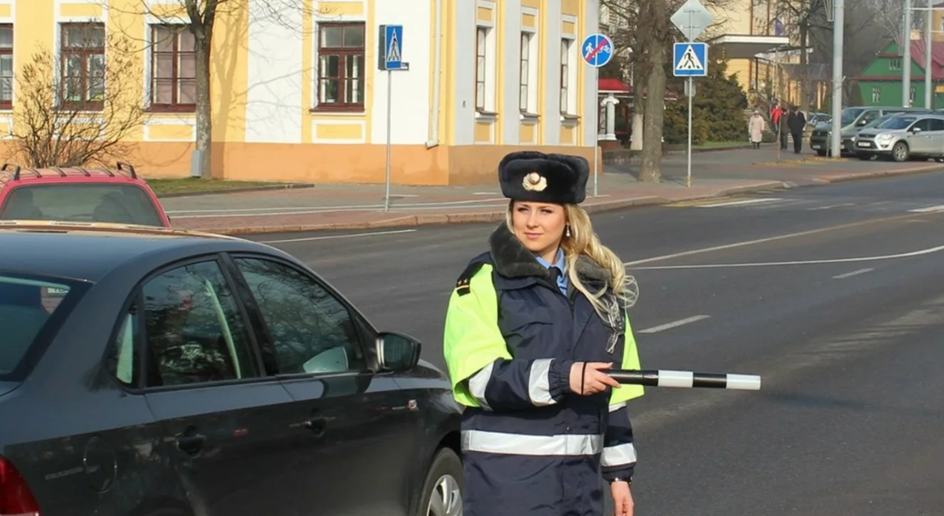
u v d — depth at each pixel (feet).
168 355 14.46
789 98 242.37
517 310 13.20
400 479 18.26
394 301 47.50
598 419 13.50
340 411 16.88
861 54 292.40
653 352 38.58
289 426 15.75
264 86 109.19
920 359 37.96
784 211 88.22
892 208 90.84
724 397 33.01
